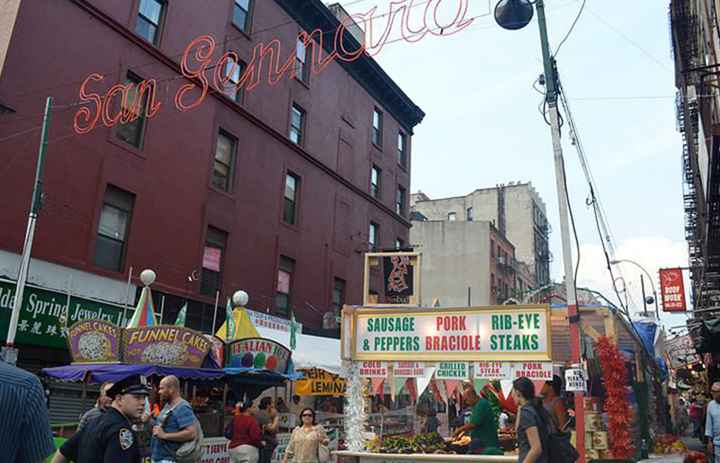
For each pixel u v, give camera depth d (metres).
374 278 27.14
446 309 9.13
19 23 13.29
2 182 12.56
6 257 12.38
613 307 11.98
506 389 8.43
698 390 30.80
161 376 10.62
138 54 16.36
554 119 10.13
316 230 23.95
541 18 10.49
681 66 20.58
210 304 17.98
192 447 6.38
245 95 20.61
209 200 18.42
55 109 13.84
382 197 29.75
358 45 27.12
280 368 12.41
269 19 22.25
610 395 11.23
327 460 9.14
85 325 10.35
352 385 9.54
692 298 28.64
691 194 25.70
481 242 47.34
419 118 33.69
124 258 15.34
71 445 4.31
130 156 15.80
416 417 14.16
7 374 2.22
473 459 8.23
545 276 63.25
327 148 25.34
